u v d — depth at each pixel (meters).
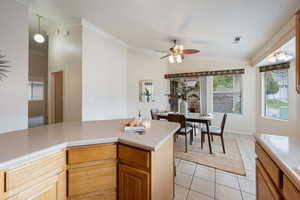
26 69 2.60
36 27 3.76
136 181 1.17
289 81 3.40
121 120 2.14
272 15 2.22
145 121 2.04
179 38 3.46
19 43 2.50
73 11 2.81
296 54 1.28
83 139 1.20
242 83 4.52
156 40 3.79
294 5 1.97
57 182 1.07
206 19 2.53
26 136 1.28
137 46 4.61
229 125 4.72
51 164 1.04
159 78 5.38
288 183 0.80
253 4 2.01
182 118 3.10
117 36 3.82
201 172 2.29
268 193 1.06
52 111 4.03
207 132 3.07
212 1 2.05
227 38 3.19
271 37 2.97
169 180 1.55
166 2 2.21
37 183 0.95
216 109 4.93
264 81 4.18
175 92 5.47
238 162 2.62
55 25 3.58
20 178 0.87
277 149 1.04
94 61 3.54
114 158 1.27
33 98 6.30
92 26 3.37
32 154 0.91
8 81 2.38
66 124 1.83
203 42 3.54
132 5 2.38
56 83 3.99
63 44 3.52
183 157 2.83
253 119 4.39
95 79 3.58
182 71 5.35
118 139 1.26
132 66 4.82
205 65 5.00
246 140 3.88
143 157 1.13
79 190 1.17
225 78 4.79
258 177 1.30
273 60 3.24
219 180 2.07
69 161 1.14
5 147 1.01
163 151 1.37
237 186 1.94
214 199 1.70
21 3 2.52
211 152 3.00
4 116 2.33
